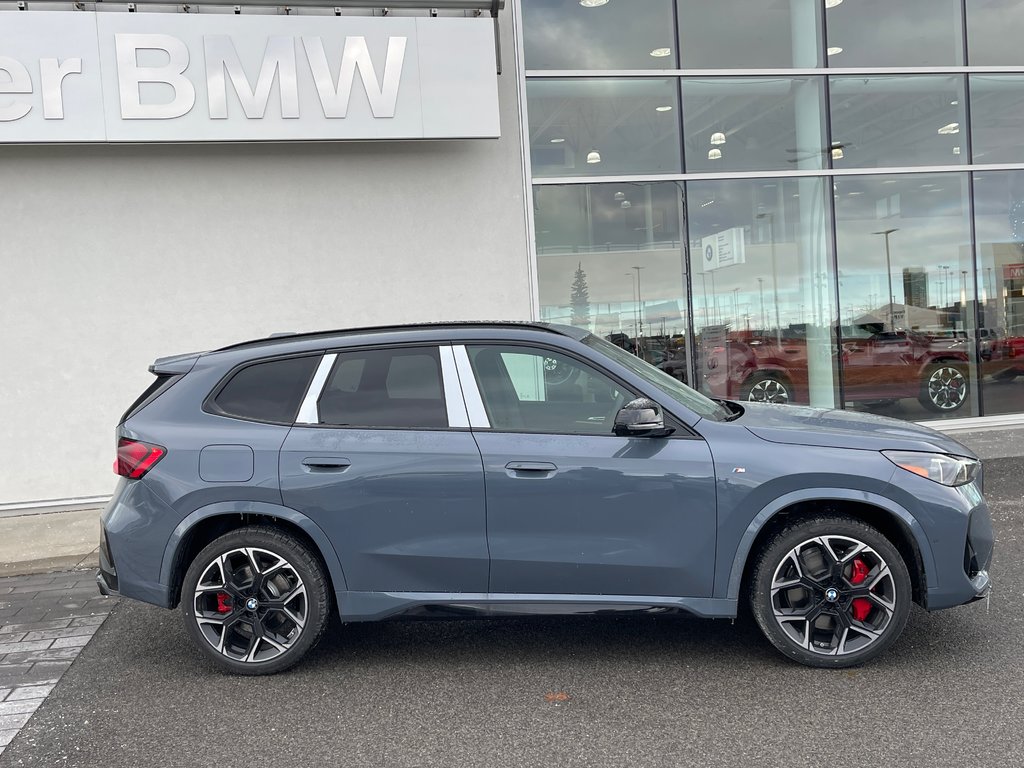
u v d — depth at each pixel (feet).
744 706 11.13
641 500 12.10
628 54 31.01
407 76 27.02
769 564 12.09
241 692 12.35
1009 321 33.45
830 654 12.10
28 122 25.17
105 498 27.02
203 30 25.82
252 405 13.07
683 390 14.07
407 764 10.02
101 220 26.71
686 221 31.55
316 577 12.67
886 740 10.03
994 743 9.82
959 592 11.95
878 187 32.83
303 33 26.35
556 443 12.34
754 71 31.86
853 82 32.55
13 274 26.35
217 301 27.48
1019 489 23.27
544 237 30.53
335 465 12.42
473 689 12.12
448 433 12.54
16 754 10.63
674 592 12.28
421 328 13.43
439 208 28.68
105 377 26.94
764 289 32.14
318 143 27.66
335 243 28.07
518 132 29.30
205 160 27.17
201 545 13.38
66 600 17.65
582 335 13.74
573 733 10.61
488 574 12.41
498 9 27.55
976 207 33.35
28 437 26.63
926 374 33.24
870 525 12.22
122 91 25.50
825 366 32.65
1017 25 33.24
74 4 25.48
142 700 12.21
